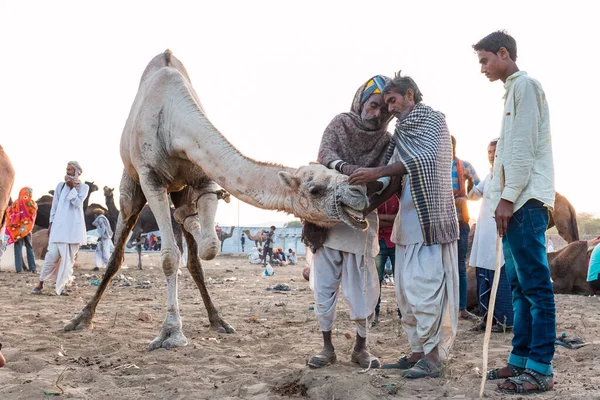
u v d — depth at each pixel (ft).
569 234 48.57
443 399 13.73
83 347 20.01
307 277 41.04
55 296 35.12
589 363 17.07
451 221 15.81
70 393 14.34
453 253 15.99
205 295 23.44
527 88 14.03
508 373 15.17
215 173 18.34
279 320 26.61
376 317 24.18
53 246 35.55
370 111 16.63
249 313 28.89
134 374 16.55
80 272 55.72
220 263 84.58
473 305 27.84
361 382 14.55
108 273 23.65
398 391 14.29
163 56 22.65
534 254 14.17
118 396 14.34
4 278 46.55
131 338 21.44
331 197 15.55
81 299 34.14
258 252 86.38
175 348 19.34
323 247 16.88
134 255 101.50
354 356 17.20
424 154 15.26
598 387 14.39
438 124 15.71
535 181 14.14
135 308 30.32
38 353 18.80
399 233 16.24
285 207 16.61
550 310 14.16
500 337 21.47
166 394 14.46
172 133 19.84
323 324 16.99
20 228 52.49
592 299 33.53
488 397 13.73
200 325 24.75
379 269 23.85
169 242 20.18
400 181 16.31
